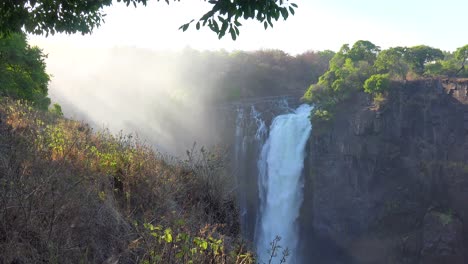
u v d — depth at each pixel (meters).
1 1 6.80
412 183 62.56
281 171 70.00
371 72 69.12
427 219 59.84
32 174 5.71
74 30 7.62
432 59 78.88
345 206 64.12
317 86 67.25
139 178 7.19
